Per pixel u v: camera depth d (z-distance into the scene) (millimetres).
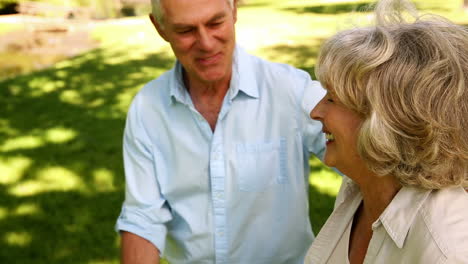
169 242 2012
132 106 1878
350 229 1500
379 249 1289
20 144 5270
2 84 7379
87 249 3594
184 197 1879
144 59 8609
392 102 1144
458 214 1137
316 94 1771
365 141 1197
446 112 1102
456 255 1070
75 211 4031
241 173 1810
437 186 1175
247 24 11633
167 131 1836
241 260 1900
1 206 4137
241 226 1861
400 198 1243
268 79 1812
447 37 1146
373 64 1147
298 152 1837
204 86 1790
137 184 1879
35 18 14422
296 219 1891
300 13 12836
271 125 1811
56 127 5660
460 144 1120
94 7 14359
